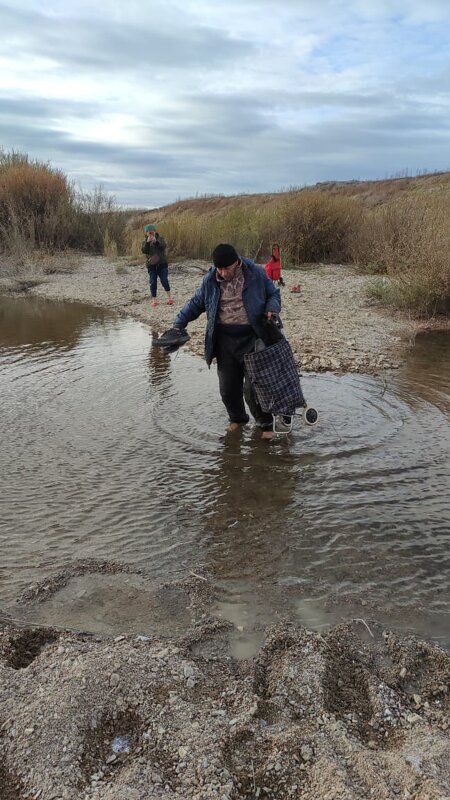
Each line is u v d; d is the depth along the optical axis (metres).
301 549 4.13
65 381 7.89
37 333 10.96
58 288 16.22
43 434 6.14
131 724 2.70
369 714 2.76
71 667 2.95
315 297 13.34
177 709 2.73
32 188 22.97
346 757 2.46
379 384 7.49
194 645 3.25
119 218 24.73
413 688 2.93
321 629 3.37
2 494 4.91
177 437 6.00
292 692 2.85
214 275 5.47
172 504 4.75
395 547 4.14
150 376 8.04
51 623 3.43
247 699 2.79
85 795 2.34
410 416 6.45
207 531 4.37
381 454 5.54
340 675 3.00
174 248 20.30
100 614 3.51
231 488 4.98
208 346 5.70
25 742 2.55
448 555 4.05
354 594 3.66
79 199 24.48
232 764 2.47
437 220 13.19
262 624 3.42
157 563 4.00
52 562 4.01
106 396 7.26
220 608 3.56
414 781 2.30
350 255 19.38
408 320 11.19
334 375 7.86
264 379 5.53
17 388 7.64
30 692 2.81
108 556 4.07
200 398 7.09
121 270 17.94
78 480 5.15
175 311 12.43
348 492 4.88
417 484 5.00
